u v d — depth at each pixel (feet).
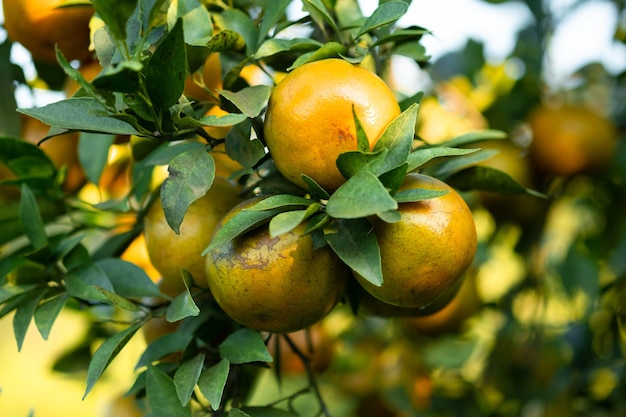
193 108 1.71
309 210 1.46
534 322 2.93
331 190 1.59
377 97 1.57
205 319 1.79
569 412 2.78
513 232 3.03
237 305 1.60
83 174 2.22
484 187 1.88
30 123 2.16
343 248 1.51
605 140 2.78
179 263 1.77
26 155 1.96
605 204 2.97
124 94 1.51
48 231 2.62
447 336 2.86
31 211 1.85
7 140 1.92
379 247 1.56
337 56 1.67
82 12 1.91
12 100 2.10
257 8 1.97
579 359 2.82
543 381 2.97
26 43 2.00
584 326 2.85
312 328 2.47
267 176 1.70
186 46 1.63
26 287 1.83
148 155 1.98
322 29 1.84
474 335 3.17
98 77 1.44
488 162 2.74
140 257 2.22
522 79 2.95
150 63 1.49
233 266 1.58
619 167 2.84
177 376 1.59
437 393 2.93
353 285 1.75
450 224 1.57
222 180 1.84
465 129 2.85
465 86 3.04
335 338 2.71
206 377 1.58
